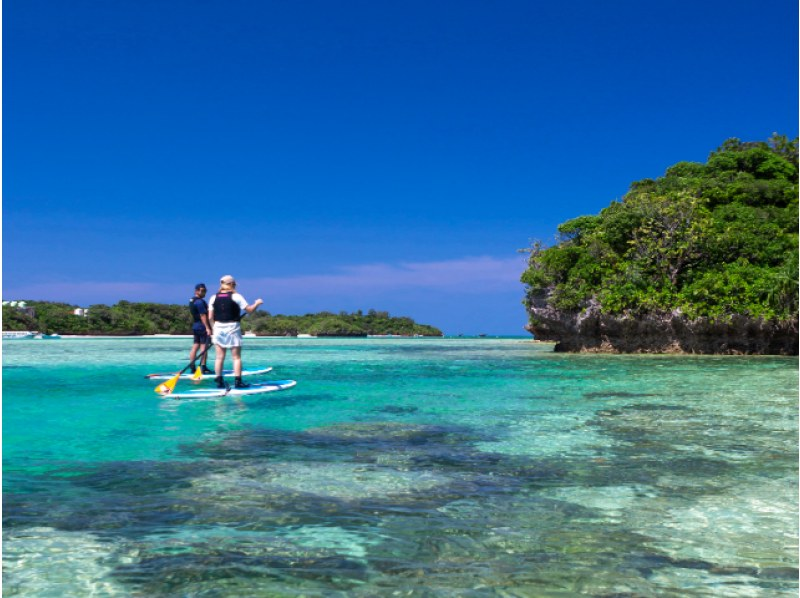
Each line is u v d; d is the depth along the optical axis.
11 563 3.55
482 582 3.30
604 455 6.57
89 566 3.51
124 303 141.12
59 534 4.04
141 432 7.93
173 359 26.89
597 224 45.41
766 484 5.37
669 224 41.00
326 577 3.36
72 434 7.76
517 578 3.35
